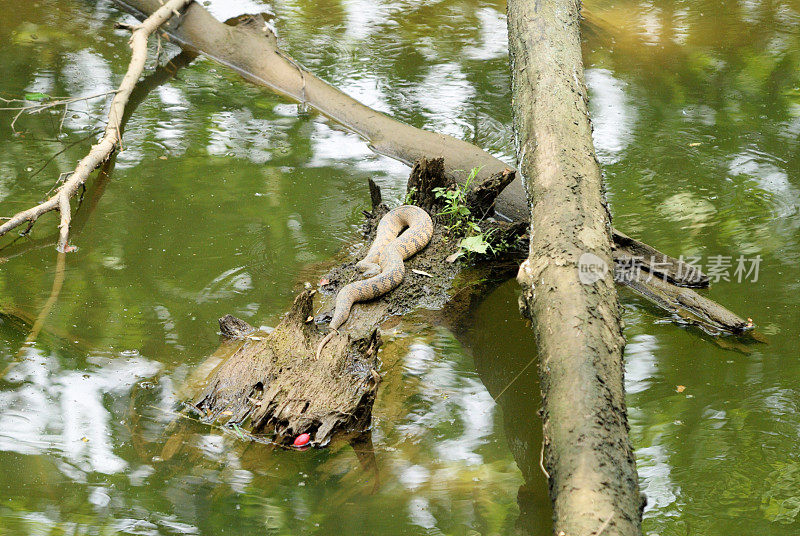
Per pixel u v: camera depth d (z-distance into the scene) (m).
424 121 15.95
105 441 7.63
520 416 8.27
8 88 16.45
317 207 12.78
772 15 21.55
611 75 17.81
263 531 6.59
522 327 10.09
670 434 7.85
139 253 11.35
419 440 7.84
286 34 20.50
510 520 6.74
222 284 10.59
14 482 7.00
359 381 8.33
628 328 9.92
